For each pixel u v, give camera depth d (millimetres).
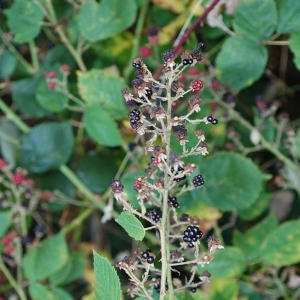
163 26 1035
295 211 1079
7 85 1069
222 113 991
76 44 1049
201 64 995
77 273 1048
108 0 976
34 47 1072
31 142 1046
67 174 1049
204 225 973
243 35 928
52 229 1124
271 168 1088
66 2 1040
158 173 822
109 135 967
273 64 1085
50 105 1013
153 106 714
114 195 702
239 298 983
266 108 1027
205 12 929
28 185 1027
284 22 917
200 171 925
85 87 972
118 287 673
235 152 987
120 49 1048
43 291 999
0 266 1049
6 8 1056
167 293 751
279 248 921
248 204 927
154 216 746
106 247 1123
